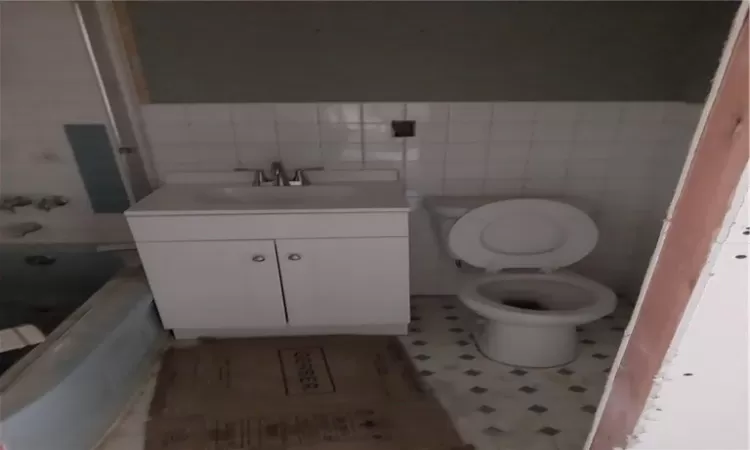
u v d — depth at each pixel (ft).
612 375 2.52
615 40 5.69
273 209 5.80
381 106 6.46
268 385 5.96
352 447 5.04
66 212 7.12
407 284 6.31
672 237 1.99
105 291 6.20
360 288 6.32
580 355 6.47
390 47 5.76
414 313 7.43
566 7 5.35
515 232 6.25
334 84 6.21
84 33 5.50
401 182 6.82
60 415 4.62
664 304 2.07
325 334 6.92
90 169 6.73
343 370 6.22
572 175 6.89
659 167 6.76
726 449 2.36
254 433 5.24
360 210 5.80
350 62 5.93
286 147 6.69
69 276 7.31
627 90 6.28
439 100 6.42
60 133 6.40
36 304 7.46
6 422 4.06
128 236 7.36
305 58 5.86
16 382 4.53
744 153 1.62
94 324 5.51
